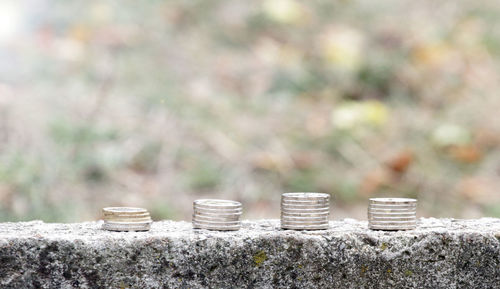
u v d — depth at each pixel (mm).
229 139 1410
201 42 1757
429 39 1828
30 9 1757
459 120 1549
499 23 1935
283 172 1333
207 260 687
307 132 1470
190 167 1318
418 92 1638
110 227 701
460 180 1372
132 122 1414
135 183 1261
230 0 1938
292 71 1655
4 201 1150
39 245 674
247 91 1601
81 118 1397
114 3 1829
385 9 1977
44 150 1288
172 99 1502
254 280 691
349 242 698
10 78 1497
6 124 1341
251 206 1243
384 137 1476
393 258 703
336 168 1371
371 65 1680
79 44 1642
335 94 1604
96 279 679
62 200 1184
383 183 1334
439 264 708
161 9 1850
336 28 1856
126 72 1578
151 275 683
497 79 1710
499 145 1488
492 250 712
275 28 1842
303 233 700
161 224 729
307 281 695
